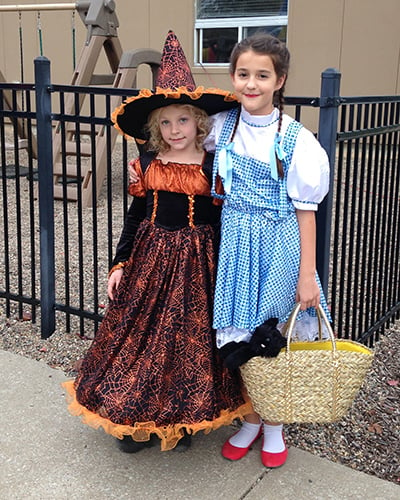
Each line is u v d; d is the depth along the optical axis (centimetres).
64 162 352
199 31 1073
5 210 383
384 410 294
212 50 1070
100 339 252
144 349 236
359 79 949
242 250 223
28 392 299
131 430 225
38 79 335
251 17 1025
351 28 940
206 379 231
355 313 338
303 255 224
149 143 255
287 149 217
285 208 221
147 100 230
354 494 230
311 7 960
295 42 981
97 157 689
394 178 363
